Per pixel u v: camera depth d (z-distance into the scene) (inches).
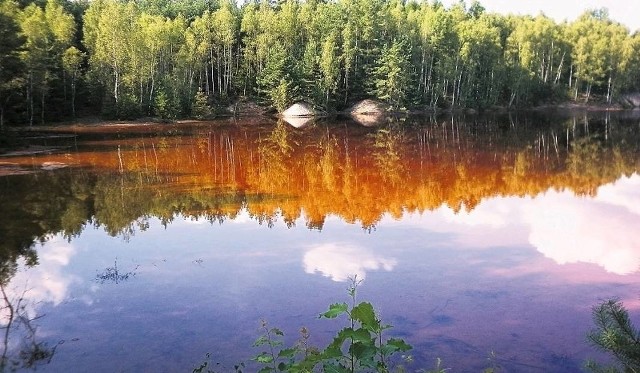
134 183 729.6
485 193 640.4
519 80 2573.8
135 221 518.6
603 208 552.7
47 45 1766.7
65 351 253.1
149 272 369.7
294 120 2066.9
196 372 221.9
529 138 1305.4
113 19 1894.7
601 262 378.3
